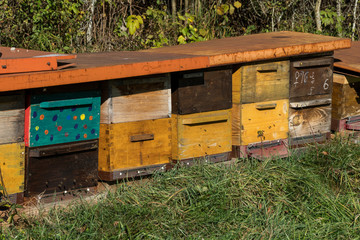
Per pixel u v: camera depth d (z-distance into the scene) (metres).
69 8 8.09
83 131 4.37
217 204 4.36
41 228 3.84
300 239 3.99
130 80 4.54
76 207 4.22
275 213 4.29
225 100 5.19
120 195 4.50
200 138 5.11
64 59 4.34
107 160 4.61
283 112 5.60
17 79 3.61
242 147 5.39
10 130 3.94
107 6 8.96
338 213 4.45
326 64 5.77
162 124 4.84
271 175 4.90
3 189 3.85
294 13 10.48
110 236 3.86
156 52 5.58
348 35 10.93
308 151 5.70
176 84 4.87
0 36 7.66
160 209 4.23
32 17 8.08
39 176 4.20
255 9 10.50
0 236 3.65
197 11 9.46
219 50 5.31
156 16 8.62
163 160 4.93
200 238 3.88
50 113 4.13
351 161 5.42
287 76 5.54
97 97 4.38
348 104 6.36
